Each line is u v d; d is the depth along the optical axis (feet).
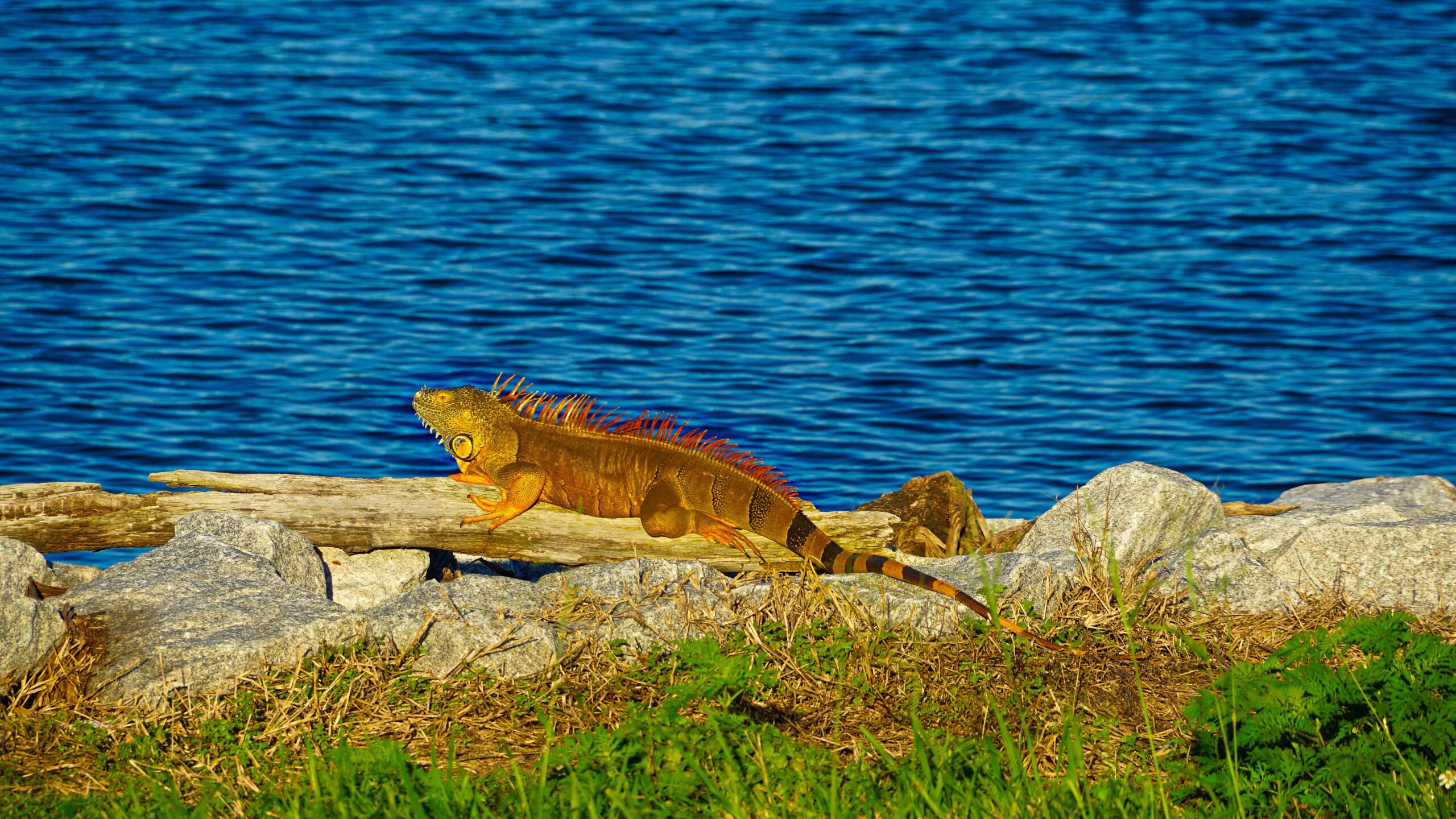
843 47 254.68
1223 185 177.78
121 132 190.39
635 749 46.03
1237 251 153.38
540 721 48.42
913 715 47.19
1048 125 207.00
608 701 53.47
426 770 47.91
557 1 288.10
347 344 125.18
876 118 210.38
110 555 91.97
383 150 189.26
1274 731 45.34
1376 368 122.01
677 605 58.29
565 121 206.49
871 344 127.65
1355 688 46.11
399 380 117.91
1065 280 145.07
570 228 160.45
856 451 104.94
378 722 51.24
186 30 251.80
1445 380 119.03
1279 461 104.12
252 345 124.16
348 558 70.18
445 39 254.68
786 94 223.10
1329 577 65.41
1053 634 58.59
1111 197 173.37
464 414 67.56
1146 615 60.80
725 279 144.87
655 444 67.87
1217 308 137.08
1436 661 47.24
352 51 243.60
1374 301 138.31
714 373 119.96
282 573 63.67
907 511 75.87
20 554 56.59
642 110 213.05
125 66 225.15
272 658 53.62
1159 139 199.41
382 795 44.29
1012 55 249.14
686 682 52.49
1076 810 44.09
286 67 230.89
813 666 55.31
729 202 171.42
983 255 152.87
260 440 106.01
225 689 52.29
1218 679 49.29
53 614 53.01
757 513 66.23
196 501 68.18
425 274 144.05
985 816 43.65
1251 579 63.72
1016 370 121.80
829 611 59.52
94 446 103.65
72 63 224.74
